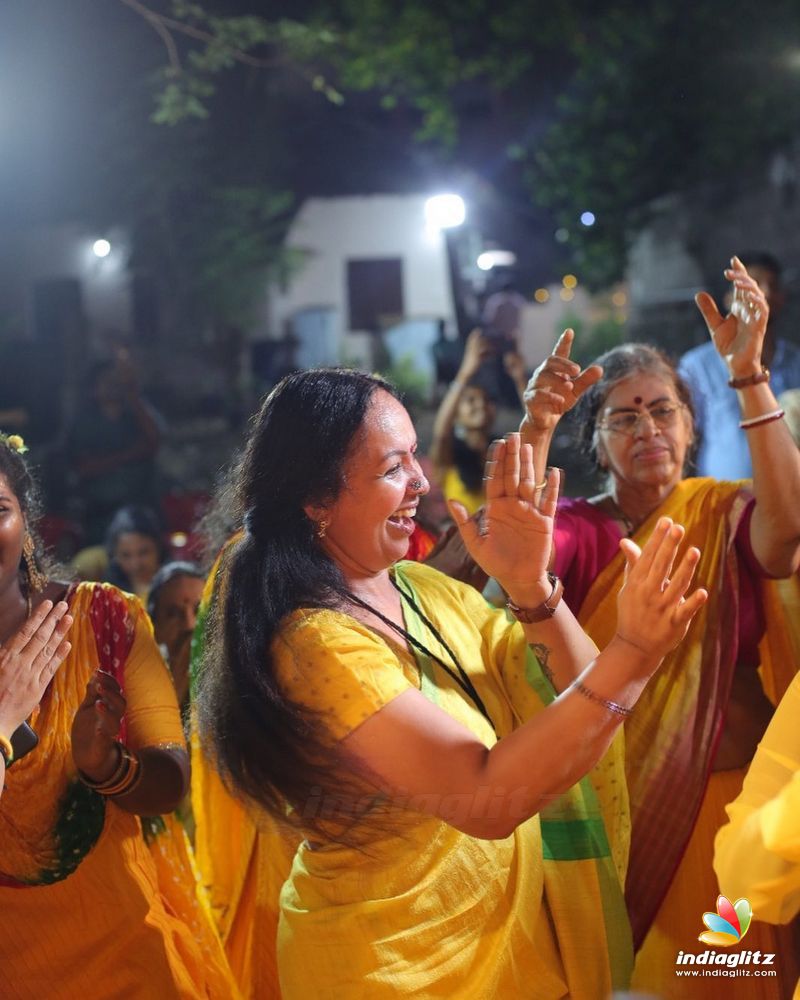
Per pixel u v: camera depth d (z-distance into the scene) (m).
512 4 15.63
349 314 26.75
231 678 2.58
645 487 3.76
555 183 17.22
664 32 15.80
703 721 3.52
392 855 2.60
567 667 2.71
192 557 6.39
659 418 3.74
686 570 2.35
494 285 20.86
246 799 2.65
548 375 2.87
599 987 2.92
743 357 3.49
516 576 2.62
